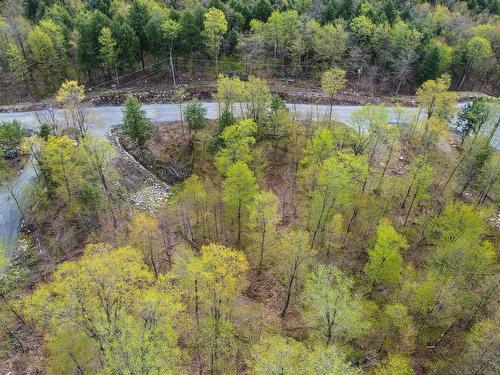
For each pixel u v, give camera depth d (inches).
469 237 2133.4
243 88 2972.4
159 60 3747.5
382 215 2449.6
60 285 1584.6
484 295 1940.2
